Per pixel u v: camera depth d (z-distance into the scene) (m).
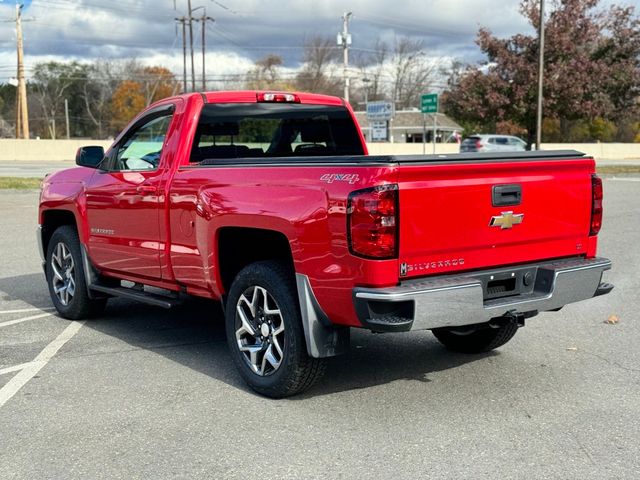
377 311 4.16
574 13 28.47
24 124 49.69
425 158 4.21
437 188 4.26
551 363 5.62
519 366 5.55
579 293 4.90
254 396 4.92
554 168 4.81
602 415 4.54
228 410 4.66
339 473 3.75
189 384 5.17
